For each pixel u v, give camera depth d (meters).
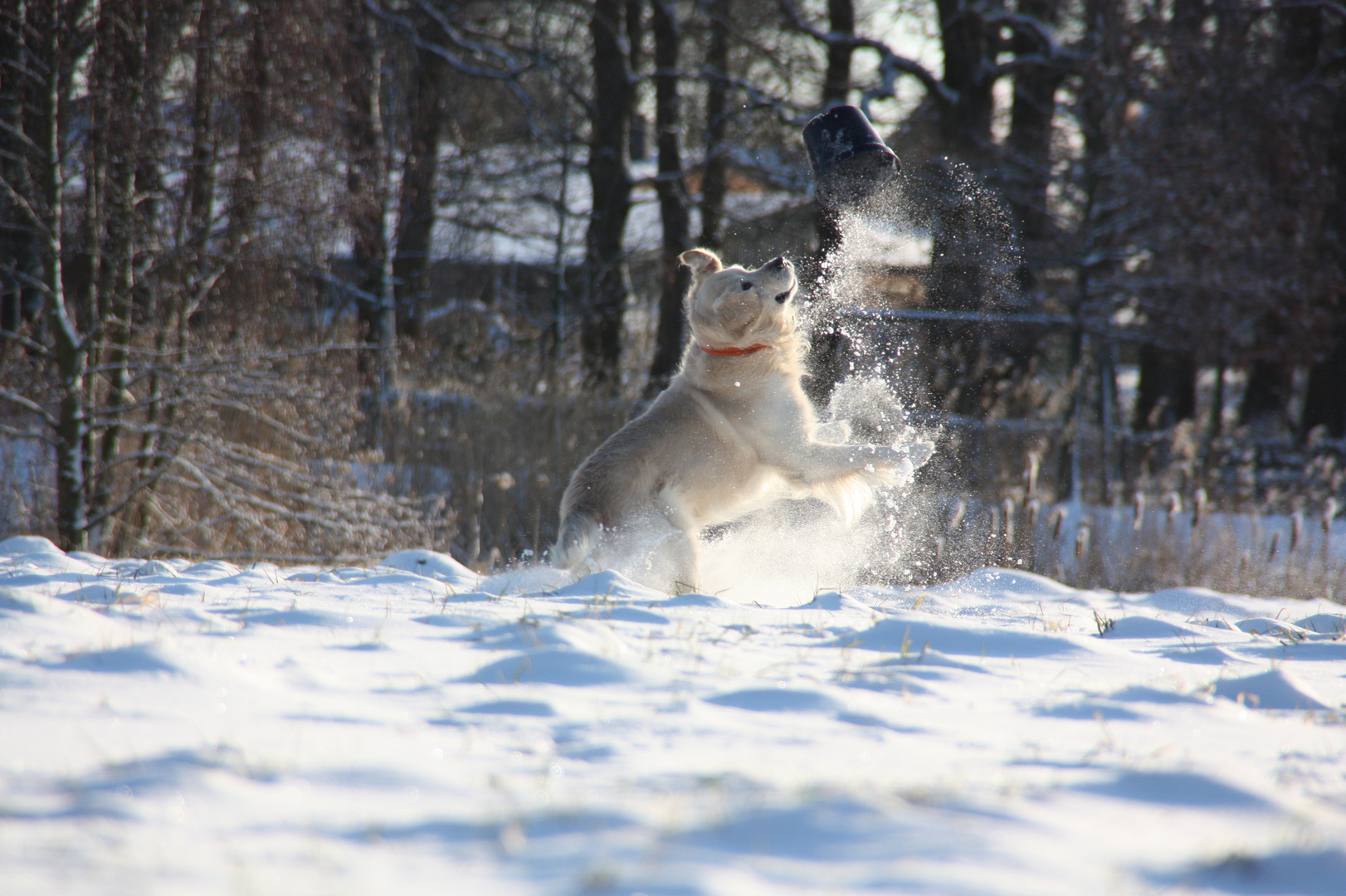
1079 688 11.03
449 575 22.14
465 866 5.00
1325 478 51.53
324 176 36.56
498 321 79.25
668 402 22.50
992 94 62.72
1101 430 50.84
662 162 73.38
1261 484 51.97
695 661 11.66
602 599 16.83
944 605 20.53
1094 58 57.06
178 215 33.12
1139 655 13.77
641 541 21.48
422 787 6.47
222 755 6.91
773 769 7.12
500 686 9.90
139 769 6.50
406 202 58.53
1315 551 37.31
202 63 32.88
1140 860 5.14
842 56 67.88
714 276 21.61
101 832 5.37
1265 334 62.16
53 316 29.97
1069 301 58.06
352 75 41.12
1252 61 59.31
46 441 30.23
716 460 22.03
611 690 9.97
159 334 33.62
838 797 5.90
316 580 19.69
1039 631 15.86
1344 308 65.12
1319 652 14.69
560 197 72.50
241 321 36.81
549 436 46.41
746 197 80.81
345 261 59.69
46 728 7.48
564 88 72.12
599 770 7.06
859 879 4.68
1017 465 44.44
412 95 64.62
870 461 20.84
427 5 68.81
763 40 76.31
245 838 5.43
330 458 37.72
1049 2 63.44
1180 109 56.69
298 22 35.28
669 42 72.00
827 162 24.09
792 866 4.89
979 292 50.53
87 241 31.02
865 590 22.34
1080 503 44.62
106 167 31.48
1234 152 57.44
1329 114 65.62
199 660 9.72
